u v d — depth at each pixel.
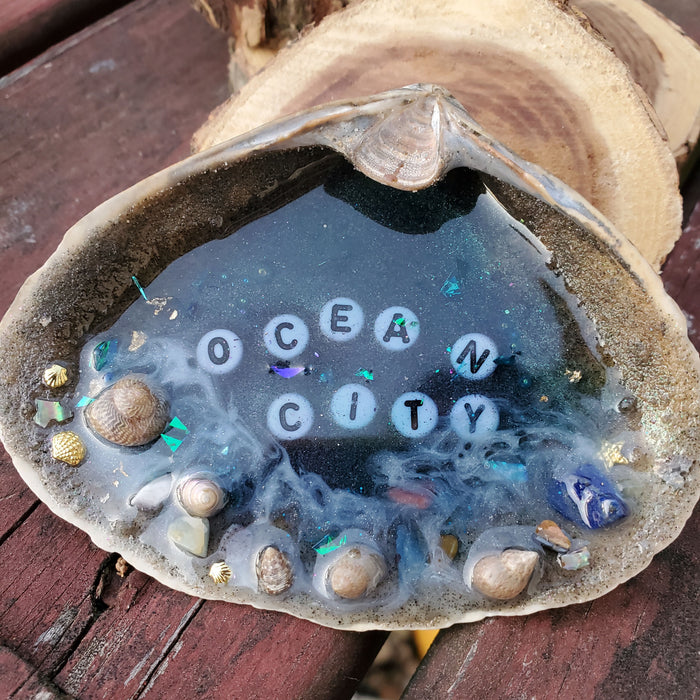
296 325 0.11
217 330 0.11
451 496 0.10
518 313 0.11
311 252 0.11
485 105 0.12
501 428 0.11
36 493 0.10
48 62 0.17
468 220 0.11
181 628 0.10
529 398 0.11
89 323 0.11
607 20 0.15
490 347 0.11
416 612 0.10
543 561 0.10
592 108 0.12
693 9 0.17
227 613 0.11
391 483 0.10
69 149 0.16
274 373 0.11
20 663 0.10
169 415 0.10
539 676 0.10
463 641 0.10
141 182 0.10
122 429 0.10
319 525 0.10
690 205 0.15
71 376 0.10
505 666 0.10
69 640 0.10
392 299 0.11
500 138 0.12
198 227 0.11
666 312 0.09
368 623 0.10
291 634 0.10
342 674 0.11
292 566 0.10
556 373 0.11
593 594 0.10
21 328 0.10
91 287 0.10
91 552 0.11
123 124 0.16
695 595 0.11
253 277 0.11
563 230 0.10
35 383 0.10
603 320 0.10
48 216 0.15
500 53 0.12
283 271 0.11
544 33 0.12
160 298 0.11
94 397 0.10
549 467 0.10
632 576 0.10
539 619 0.10
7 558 0.11
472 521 0.10
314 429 0.11
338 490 0.10
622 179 0.12
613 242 0.09
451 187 0.10
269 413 0.11
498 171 0.10
